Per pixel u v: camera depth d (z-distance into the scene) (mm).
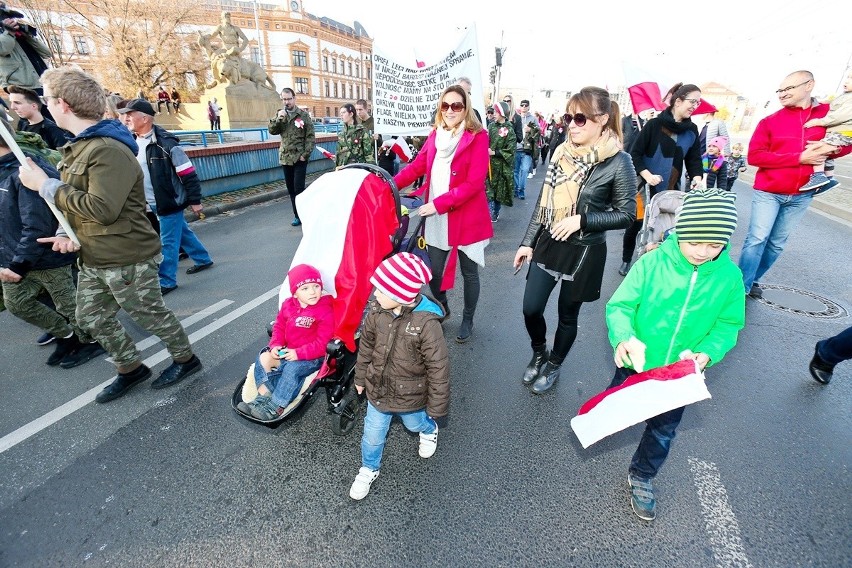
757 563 1897
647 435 2088
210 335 3793
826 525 2076
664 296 1872
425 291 4633
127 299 2707
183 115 18281
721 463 2443
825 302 4500
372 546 1977
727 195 1689
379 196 2467
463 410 2902
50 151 3248
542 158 17750
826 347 3061
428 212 3018
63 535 2020
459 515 2133
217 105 16594
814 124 3707
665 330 1920
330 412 2549
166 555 1934
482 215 3457
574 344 3727
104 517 2107
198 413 2830
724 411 2871
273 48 57875
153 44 27578
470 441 2625
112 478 2328
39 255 2875
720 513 2135
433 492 2266
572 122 2338
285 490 2270
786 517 2117
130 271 2676
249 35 56875
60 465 2404
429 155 3398
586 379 3250
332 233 2363
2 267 2973
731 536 2021
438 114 3279
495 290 4863
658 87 6500
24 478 2318
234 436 2645
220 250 6090
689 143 4336
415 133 4773
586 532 2045
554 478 2355
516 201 9578
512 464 2451
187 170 4488
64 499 2201
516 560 1916
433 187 3379
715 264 1773
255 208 8625
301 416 2828
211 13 31594
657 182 4305
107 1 25969
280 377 2342
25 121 4574
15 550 1953
